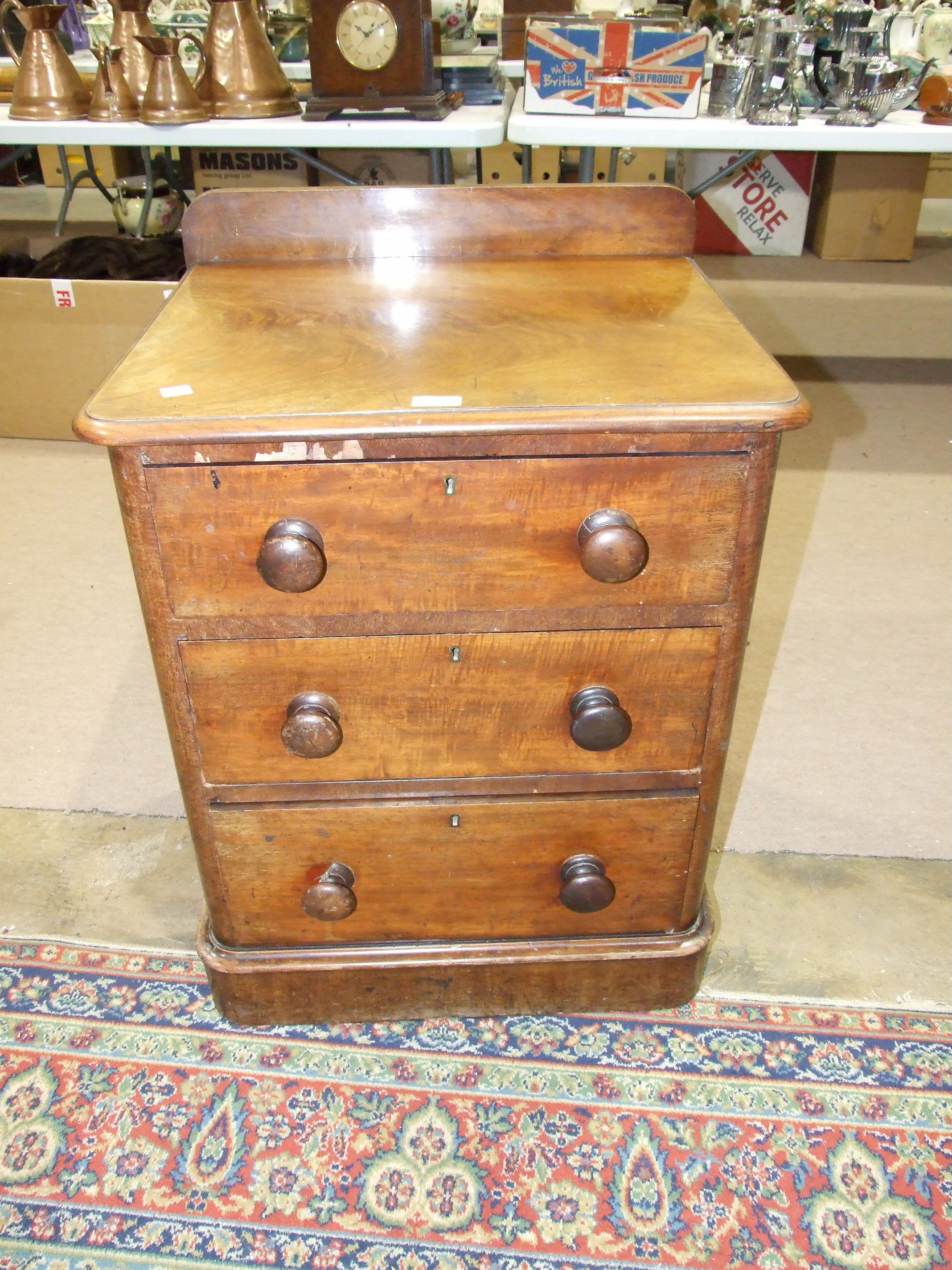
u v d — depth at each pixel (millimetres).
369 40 2023
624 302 1210
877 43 2070
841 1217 1130
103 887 1540
